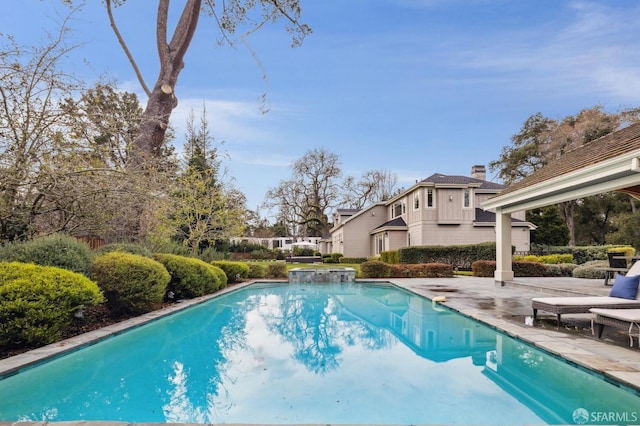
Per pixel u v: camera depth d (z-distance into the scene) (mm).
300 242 42062
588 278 13281
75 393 3730
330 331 6586
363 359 4824
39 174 6883
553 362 4352
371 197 41906
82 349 4934
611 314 4809
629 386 3328
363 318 7812
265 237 46969
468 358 4785
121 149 8438
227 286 13094
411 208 23375
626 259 11219
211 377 4188
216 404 3426
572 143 27766
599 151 8492
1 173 6520
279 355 5062
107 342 5512
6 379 3842
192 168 15680
